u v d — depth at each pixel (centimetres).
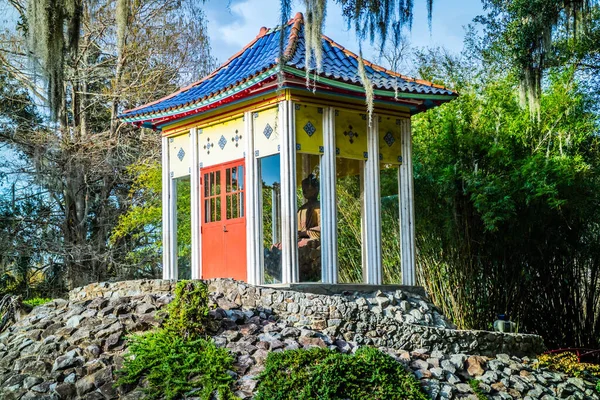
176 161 1344
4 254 2220
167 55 2450
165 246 1339
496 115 1509
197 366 841
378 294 1131
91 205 2478
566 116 1489
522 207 1397
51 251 2248
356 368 842
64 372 866
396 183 1416
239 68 1309
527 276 1434
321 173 1169
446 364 934
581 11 1263
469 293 1430
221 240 1238
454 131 1421
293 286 1082
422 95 1202
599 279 1498
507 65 1659
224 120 1242
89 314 976
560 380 1007
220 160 1251
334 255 1157
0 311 1177
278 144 1142
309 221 1248
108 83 2559
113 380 845
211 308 967
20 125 2352
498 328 1162
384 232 1488
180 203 1970
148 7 2445
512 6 1346
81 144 2291
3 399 837
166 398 805
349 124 1211
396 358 920
